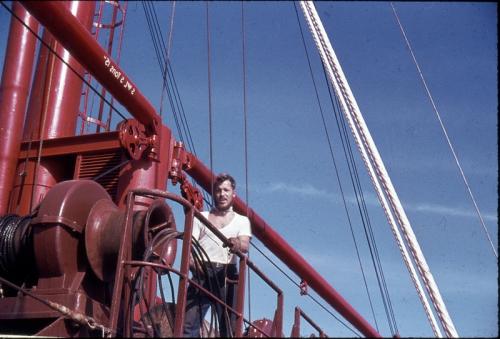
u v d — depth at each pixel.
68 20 10.13
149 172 12.47
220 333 7.39
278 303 7.80
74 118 13.47
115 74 11.31
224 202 7.52
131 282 7.12
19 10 13.73
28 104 13.35
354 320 10.78
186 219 6.91
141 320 6.92
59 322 7.40
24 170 12.49
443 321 5.74
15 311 7.96
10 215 8.82
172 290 7.30
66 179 12.84
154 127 12.59
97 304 8.07
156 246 7.64
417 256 6.05
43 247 8.13
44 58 13.59
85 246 8.20
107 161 12.35
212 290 7.37
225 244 7.26
